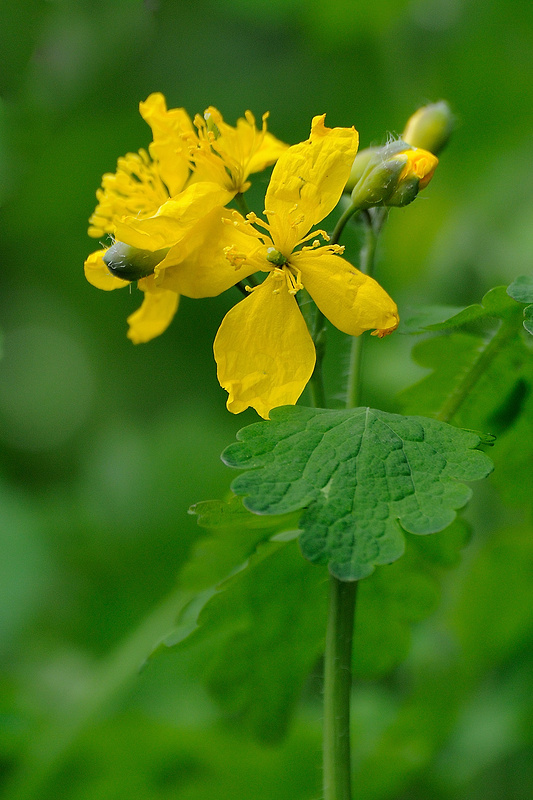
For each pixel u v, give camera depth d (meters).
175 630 0.30
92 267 0.29
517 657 0.35
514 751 0.34
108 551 0.44
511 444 0.30
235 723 0.33
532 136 0.46
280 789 0.33
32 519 0.43
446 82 0.48
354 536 0.27
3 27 0.31
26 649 0.40
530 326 0.28
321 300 0.29
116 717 0.33
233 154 0.30
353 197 0.29
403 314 0.30
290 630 0.30
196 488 0.44
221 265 0.29
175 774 0.33
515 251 0.42
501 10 0.45
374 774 0.33
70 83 0.43
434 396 0.30
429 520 0.27
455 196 0.47
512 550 0.34
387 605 0.30
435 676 0.35
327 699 0.28
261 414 0.29
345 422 0.28
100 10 0.34
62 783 0.33
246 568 0.29
